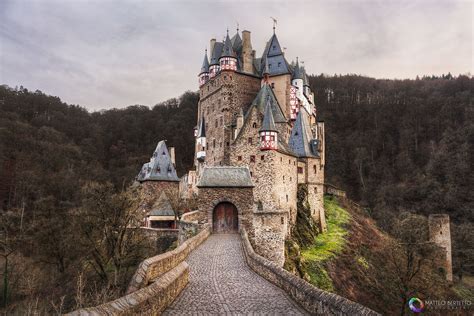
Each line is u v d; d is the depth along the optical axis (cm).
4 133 9350
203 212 4128
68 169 9619
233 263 2356
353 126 15625
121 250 4112
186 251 2494
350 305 1080
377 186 12712
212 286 1712
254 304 1400
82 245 4534
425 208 10944
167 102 16725
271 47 7562
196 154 8419
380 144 14475
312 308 1288
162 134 14075
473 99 13988
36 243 5072
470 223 9538
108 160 12812
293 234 5347
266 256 3912
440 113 14325
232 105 7231
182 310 1284
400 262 4856
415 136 14075
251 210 4100
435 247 6275
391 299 4756
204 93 8206
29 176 8356
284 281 1639
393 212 10662
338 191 8725
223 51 7312
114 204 4253
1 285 4350
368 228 7319
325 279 4469
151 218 6212
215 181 4188
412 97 16000
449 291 5550
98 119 14888
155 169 7181
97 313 795
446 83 16550
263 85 6912
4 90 12306
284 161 5562
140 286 1245
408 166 13100
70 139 12256
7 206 7800
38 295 4050
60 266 4894
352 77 18988
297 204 6028
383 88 17800
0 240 5097
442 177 11706
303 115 6950
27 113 12212
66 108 14050
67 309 3300
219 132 7331
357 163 13588
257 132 5366
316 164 6481
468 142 12069
